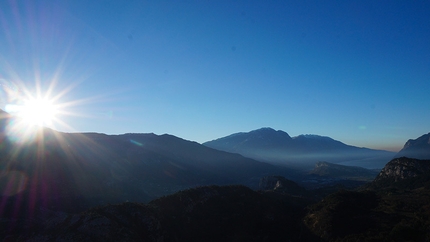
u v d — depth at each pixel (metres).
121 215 30.83
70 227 27.02
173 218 35.91
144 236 29.59
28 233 27.05
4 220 31.53
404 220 32.59
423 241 27.05
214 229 36.47
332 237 32.94
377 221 34.47
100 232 26.56
